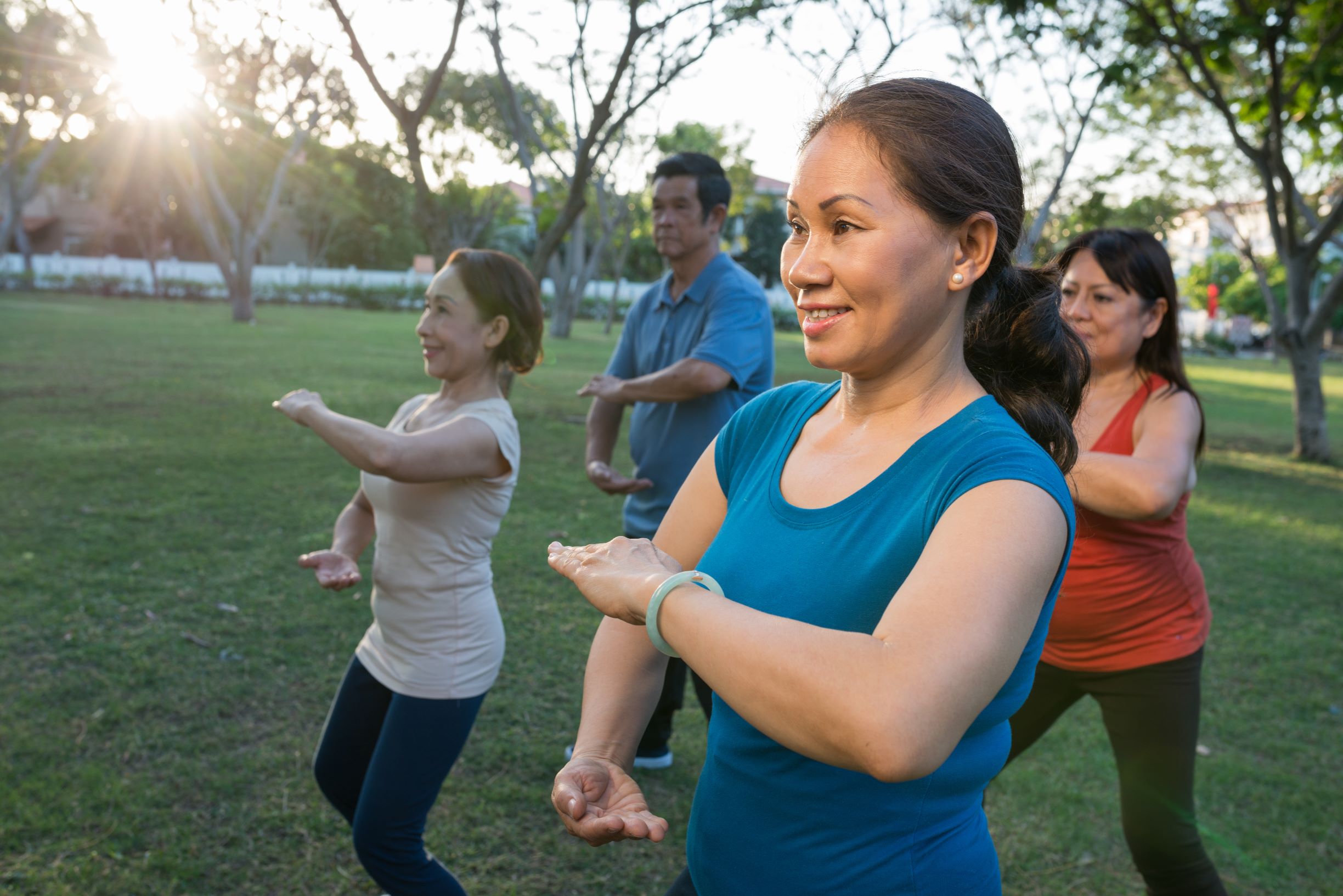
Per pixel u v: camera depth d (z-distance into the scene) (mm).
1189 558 2283
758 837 1181
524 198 49000
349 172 30203
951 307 1104
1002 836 3184
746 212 27828
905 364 1118
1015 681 1099
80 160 34531
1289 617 5535
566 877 2871
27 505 6215
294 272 38625
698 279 3500
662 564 1091
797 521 1153
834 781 1124
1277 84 10625
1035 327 1241
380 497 2268
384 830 2197
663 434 3430
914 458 1089
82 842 2840
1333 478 10695
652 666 1359
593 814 1227
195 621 4516
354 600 4902
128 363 13922
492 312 2354
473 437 2223
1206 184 19391
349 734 2336
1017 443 1048
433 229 6328
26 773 3172
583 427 10891
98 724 3510
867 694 859
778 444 1285
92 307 27312
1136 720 2236
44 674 3869
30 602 4570
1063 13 9898
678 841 3088
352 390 12359
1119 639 2238
